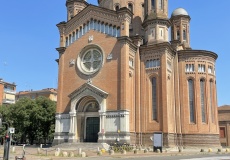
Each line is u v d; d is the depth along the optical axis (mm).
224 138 79688
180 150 44406
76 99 48938
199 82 52344
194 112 50969
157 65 49406
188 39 66875
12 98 103562
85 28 52750
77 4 60562
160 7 54844
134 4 62688
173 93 50906
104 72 48094
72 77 51688
